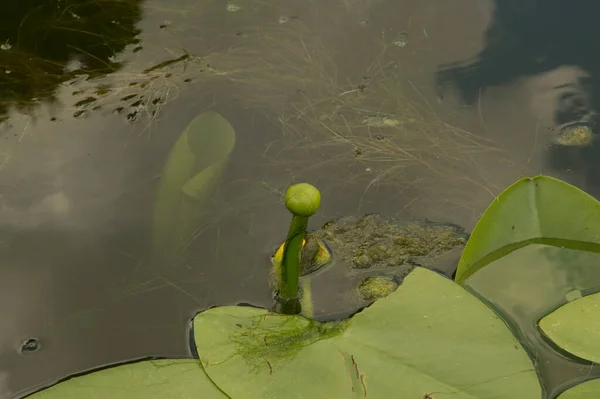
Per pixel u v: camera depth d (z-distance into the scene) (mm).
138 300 1464
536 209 1478
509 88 1631
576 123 1596
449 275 1493
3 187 1526
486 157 1576
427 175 1563
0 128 1572
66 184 1532
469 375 1395
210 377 1395
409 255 1509
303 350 1409
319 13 1721
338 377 1393
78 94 1609
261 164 1562
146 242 1500
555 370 1424
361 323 1425
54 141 1564
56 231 1502
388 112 1614
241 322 1432
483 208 1538
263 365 1400
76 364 1423
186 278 1479
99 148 1561
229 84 1631
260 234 1509
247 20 1708
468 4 1725
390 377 1393
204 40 1680
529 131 1593
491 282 1466
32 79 1621
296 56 1666
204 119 1585
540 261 1473
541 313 1449
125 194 1527
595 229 1470
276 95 1624
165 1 1725
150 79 1629
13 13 1694
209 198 1532
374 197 1547
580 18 1691
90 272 1479
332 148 1581
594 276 1465
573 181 1552
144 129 1579
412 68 1655
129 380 1396
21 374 1417
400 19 1713
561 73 1639
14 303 1457
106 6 1709
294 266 1442
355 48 1679
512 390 1387
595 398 1396
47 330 1443
